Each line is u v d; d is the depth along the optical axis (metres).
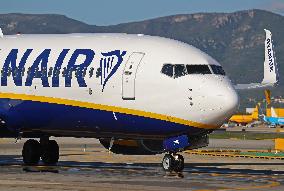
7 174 112.88
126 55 118.00
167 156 116.44
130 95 115.69
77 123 122.44
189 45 119.88
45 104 124.62
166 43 118.44
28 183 98.25
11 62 129.38
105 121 118.62
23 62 128.12
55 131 128.12
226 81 113.94
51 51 126.38
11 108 128.12
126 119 116.38
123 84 116.38
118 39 122.31
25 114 127.12
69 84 121.81
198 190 91.12
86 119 120.62
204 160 162.62
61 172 117.50
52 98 123.75
